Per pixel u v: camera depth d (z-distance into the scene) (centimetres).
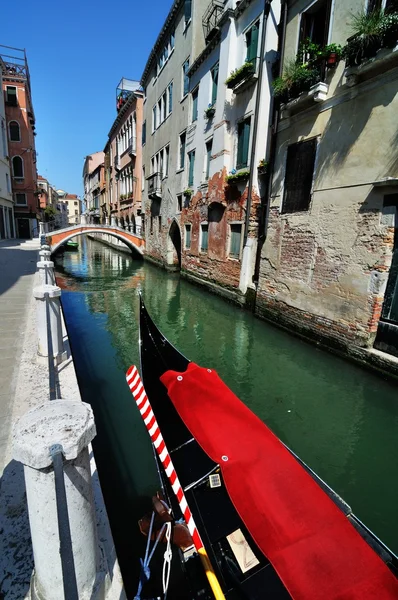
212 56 1182
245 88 976
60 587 134
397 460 391
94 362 624
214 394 311
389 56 493
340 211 616
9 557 160
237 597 186
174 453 303
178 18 1516
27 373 332
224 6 1131
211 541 220
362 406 494
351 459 390
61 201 8925
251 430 269
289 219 751
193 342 755
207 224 1267
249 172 949
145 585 227
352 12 574
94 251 3120
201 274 1342
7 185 2375
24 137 2717
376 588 156
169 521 232
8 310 537
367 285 568
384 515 313
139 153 2455
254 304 927
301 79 667
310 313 700
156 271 1877
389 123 520
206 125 1238
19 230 2795
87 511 135
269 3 844
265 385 555
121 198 3000
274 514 195
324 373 591
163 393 384
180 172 1548
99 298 1196
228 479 223
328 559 169
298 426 449
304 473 227
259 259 955
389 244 534
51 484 120
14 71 2669
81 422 126
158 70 1866
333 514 195
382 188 534
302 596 155
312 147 676
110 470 341
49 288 357
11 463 217
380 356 544
